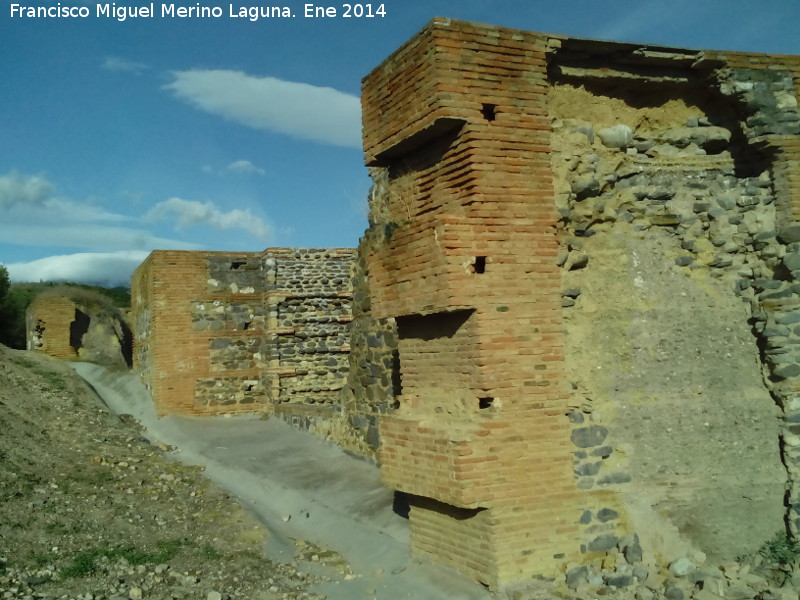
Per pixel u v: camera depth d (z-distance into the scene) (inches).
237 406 731.4
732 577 276.2
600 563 271.4
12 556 269.7
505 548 257.8
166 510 372.2
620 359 294.0
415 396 294.5
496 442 260.7
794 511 298.0
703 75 319.0
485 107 274.8
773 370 307.1
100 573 269.9
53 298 1008.9
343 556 328.2
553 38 287.1
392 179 315.6
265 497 441.1
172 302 728.3
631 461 285.9
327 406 605.9
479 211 267.7
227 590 271.3
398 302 290.7
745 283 319.0
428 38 271.4
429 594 268.4
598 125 310.2
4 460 396.2
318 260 757.3
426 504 292.2
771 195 318.7
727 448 300.2
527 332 271.3
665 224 315.0
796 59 323.6
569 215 293.9
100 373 930.1
